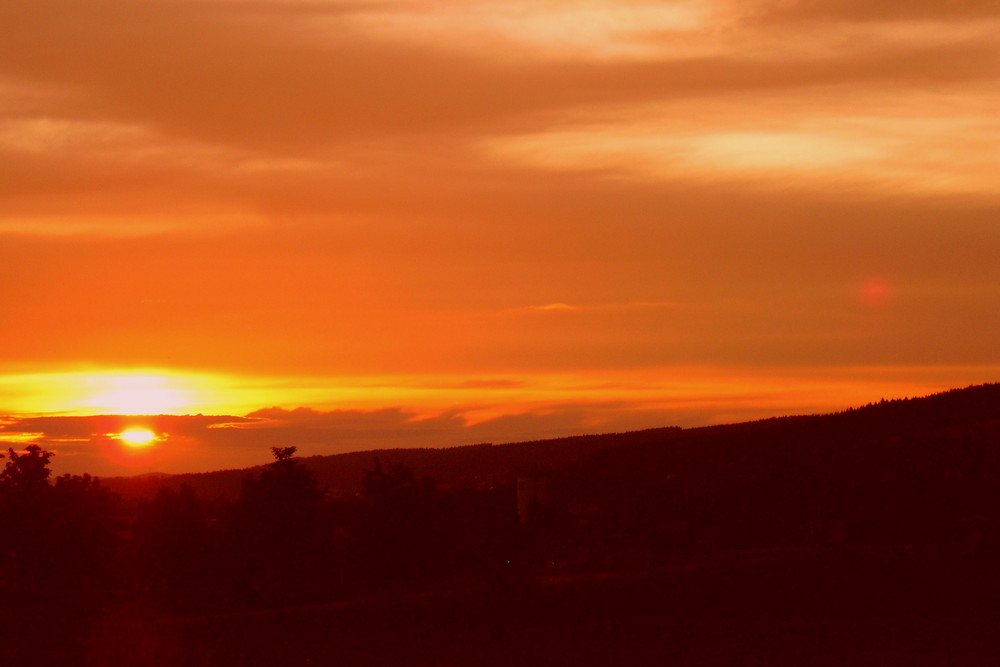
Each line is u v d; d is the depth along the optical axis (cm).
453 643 5616
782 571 6894
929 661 4972
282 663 5219
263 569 8062
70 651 5475
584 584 6625
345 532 9469
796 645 5400
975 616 6147
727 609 6334
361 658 5291
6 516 7756
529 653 5319
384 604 6309
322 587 8094
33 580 7756
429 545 8512
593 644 5503
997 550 7469
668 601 6419
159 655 5403
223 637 5788
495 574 6638
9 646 5509
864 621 6047
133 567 7988
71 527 7812
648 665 4981
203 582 7894
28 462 8062
